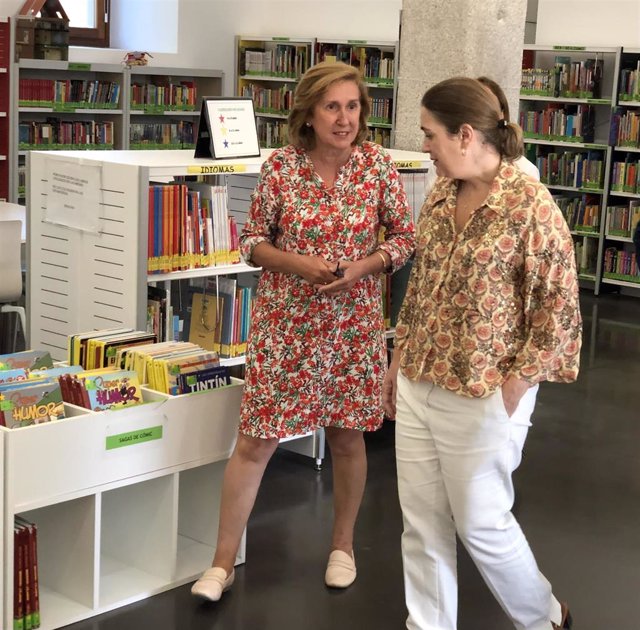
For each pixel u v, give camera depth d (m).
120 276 3.76
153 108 9.74
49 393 2.95
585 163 9.01
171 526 3.31
